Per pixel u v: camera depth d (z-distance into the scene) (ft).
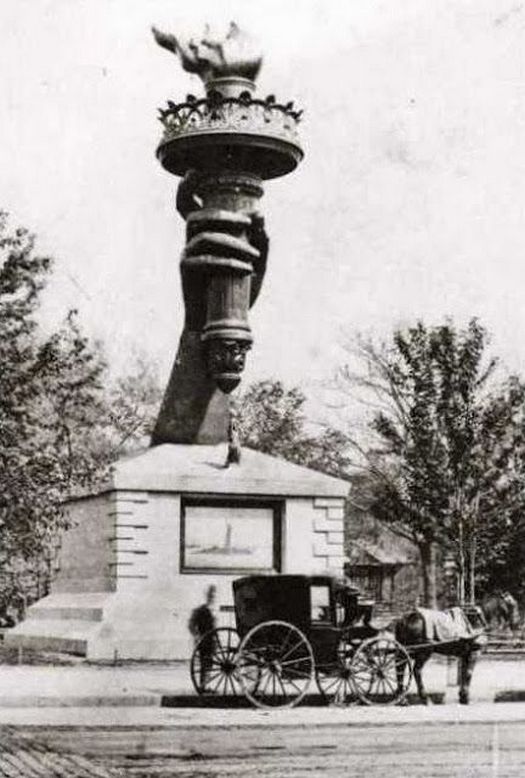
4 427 111.96
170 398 127.85
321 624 77.51
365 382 181.98
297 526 122.21
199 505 120.26
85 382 130.82
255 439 236.02
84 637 114.01
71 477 115.85
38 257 116.88
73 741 59.82
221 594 118.11
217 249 129.59
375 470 165.99
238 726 66.74
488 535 153.17
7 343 114.93
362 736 62.90
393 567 246.68
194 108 131.44
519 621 161.27
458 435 149.48
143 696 77.87
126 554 117.19
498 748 58.18
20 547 116.06
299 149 132.67
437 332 154.51
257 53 132.77
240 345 129.29
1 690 81.00
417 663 80.74
